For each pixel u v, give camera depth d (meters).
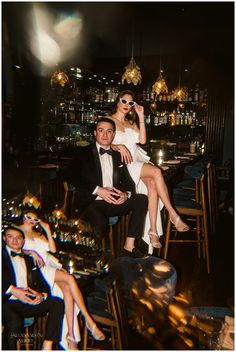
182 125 7.21
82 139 6.55
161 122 7.20
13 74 4.98
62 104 6.36
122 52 7.07
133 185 3.04
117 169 3.01
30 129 5.34
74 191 3.26
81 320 2.17
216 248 4.50
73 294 2.02
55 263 2.19
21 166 4.32
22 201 2.56
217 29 6.27
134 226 2.86
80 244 2.54
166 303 2.11
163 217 3.99
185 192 4.50
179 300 2.52
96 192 2.84
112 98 6.98
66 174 2.96
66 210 3.08
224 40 6.38
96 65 7.30
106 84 7.33
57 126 6.34
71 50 6.35
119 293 1.83
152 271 2.35
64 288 2.03
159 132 7.35
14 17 5.03
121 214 2.98
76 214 2.87
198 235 4.11
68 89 6.51
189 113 7.13
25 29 5.27
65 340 1.99
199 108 7.07
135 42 6.97
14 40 5.09
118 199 2.85
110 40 6.96
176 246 4.57
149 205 3.06
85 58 6.86
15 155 4.46
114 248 3.30
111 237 3.08
